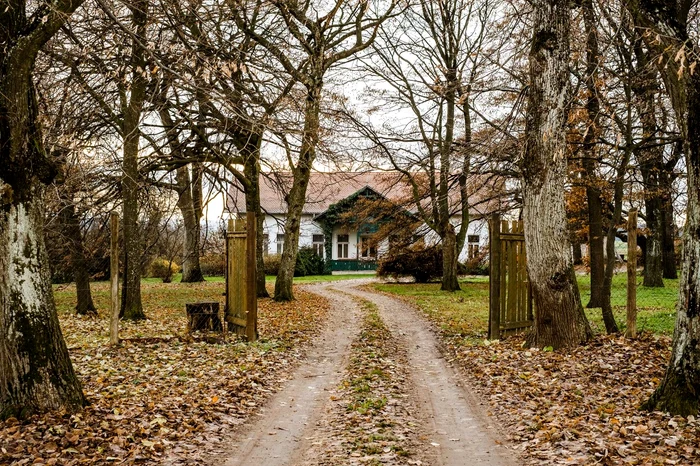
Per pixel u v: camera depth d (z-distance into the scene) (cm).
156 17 889
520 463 588
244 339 1333
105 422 665
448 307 2231
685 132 694
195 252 2383
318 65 1931
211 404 786
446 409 812
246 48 1177
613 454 576
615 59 1314
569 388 839
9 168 669
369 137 1792
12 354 676
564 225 1141
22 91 670
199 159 1906
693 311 685
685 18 735
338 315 2022
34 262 690
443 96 1484
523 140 1200
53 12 675
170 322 1664
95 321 1681
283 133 874
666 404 693
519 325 1412
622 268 3681
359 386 923
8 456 550
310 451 636
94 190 1702
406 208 2883
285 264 2486
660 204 2528
